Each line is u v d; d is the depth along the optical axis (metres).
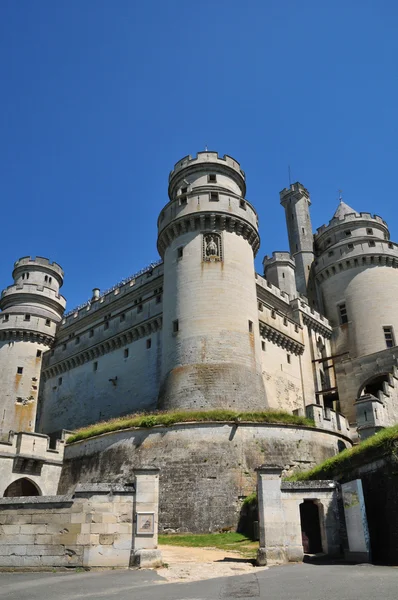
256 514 24.58
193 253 36.88
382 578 11.20
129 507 15.78
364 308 49.47
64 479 32.81
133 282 46.59
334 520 17.12
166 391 33.28
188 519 25.84
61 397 48.31
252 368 33.91
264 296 44.75
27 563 15.27
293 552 16.22
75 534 15.44
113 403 42.31
